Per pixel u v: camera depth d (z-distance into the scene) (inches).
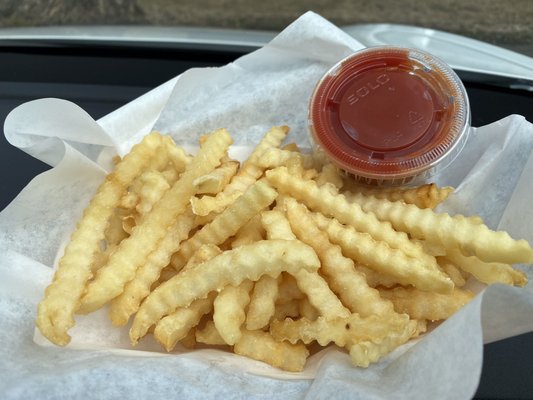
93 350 7.2
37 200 7.9
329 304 6.9
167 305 7.0
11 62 9.8
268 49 8.8
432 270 6.9
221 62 9.7
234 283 6.9
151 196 7.8
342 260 7.1
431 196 7.6
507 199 7.8
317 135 8.0
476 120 8.9
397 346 6.7
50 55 9.8
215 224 7.4
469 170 8.2
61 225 8.1
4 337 7.1
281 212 7.4
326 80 8.2
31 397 6.4
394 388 6.5
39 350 7.1
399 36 9.9
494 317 6.5
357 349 6.6
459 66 9.3
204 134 8.8
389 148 7.7
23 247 7.9
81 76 9.7
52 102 7.7
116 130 8.6
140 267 7.4
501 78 9.1
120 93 9.6
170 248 7.4
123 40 9.8
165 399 6.6
